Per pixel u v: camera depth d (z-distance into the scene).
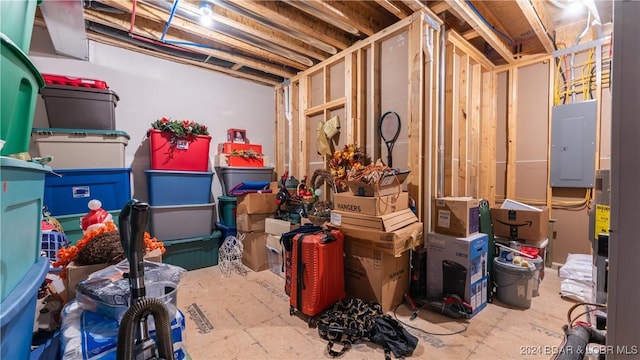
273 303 2.34
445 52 2.73
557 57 3.21
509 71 3.55
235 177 3.66
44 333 1.29
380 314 2.04
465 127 3.09
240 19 2.83
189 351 1.71
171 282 1.08
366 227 2.17
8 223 0.71
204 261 3.29
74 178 2.46
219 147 3.88
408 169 2.58
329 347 1.74
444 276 2.25
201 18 2.65
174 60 3.49
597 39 2.95
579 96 3.11
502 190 3.64
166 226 3.03
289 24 2.73
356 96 3.08
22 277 0.80
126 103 3.19
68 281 1.28
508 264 2.32
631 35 0.55
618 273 0.57
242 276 2.97
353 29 2.80
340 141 3.26
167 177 3.02
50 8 1.86
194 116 3.68
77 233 2.46
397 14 2.55
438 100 2.64
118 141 2.64
